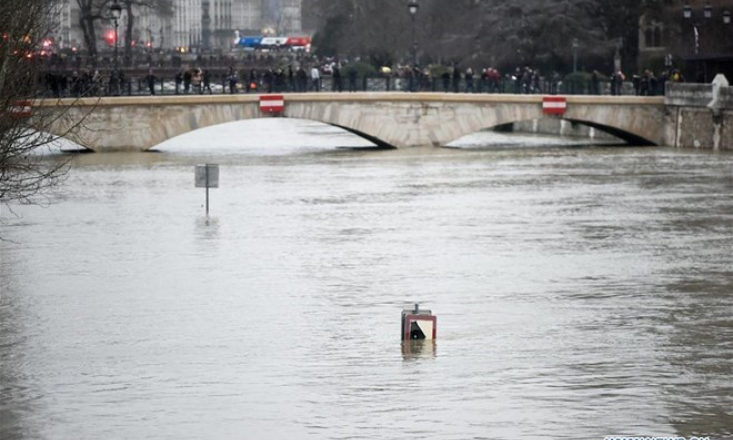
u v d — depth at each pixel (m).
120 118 163.50
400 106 173.25
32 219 100.38
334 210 106.56
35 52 94.31
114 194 116.62
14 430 49.62
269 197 115.19
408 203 111.12
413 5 179.75
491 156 159.88
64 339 62.62
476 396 53.34
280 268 80.00
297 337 62.94
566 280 76.25
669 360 58.62
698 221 99.69
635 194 117.25
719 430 49.31
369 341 62.16
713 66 196.75
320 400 52.94
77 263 81.56
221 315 67.50
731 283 75.38
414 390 54.16
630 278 76.75
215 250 86.38
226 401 52.94
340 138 199.62
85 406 52.38
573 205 109.31
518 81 179.25
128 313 67.94
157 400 53.09
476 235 92.88
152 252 85.44
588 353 59.84
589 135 198.00
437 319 66.50
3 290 73.56
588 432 49.12
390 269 79.75
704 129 169.88
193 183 125.75
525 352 60.03
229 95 166.88
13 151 70.31
